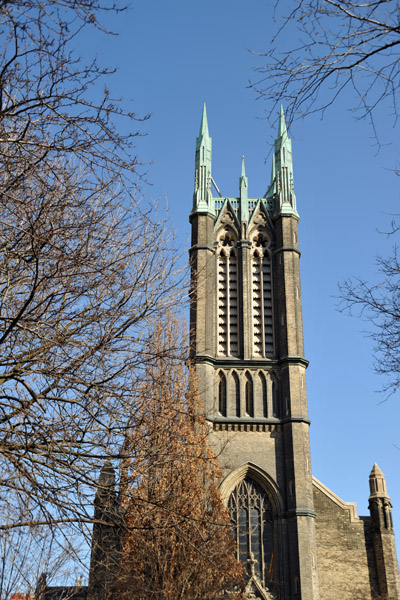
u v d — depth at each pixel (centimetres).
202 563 3238
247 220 6894
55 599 3142
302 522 5647
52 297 1747
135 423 1891
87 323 1797
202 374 6116
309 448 6034
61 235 1703
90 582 2200
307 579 5450
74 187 1708
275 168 7244
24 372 1709
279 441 6041
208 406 6006
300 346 6391
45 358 1723
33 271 1725
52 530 1647
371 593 5769
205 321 6331
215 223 6906
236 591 4562
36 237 1588
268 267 6781
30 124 1559
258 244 6869
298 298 6619
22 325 1719
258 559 5634
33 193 1702
